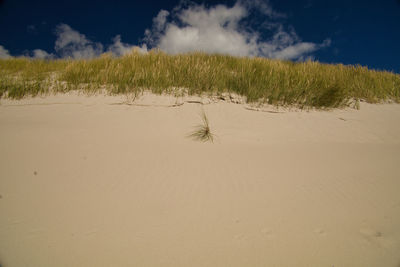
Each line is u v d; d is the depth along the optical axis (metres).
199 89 6.39
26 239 1.60
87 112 5.16
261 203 2.17
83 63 7.45
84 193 2.23
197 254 1.53
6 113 5.04
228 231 1.76
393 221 1.92
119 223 1.81
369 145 4.32
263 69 7.41
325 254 1.56
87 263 1.43
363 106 6.91
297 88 6.46
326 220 1.92
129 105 5.55
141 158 3.15
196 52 9.32
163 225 1.81
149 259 1.48
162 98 5.93
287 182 2.62
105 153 3.25
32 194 2.17
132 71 6.82
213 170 2.88
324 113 6.04
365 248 1.61
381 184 2.60
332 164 3.21
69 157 3.05
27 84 6.35
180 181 2.56
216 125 4.90
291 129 5.00
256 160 3.27
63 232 1.69
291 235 1.73
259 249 1.59
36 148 3.30
